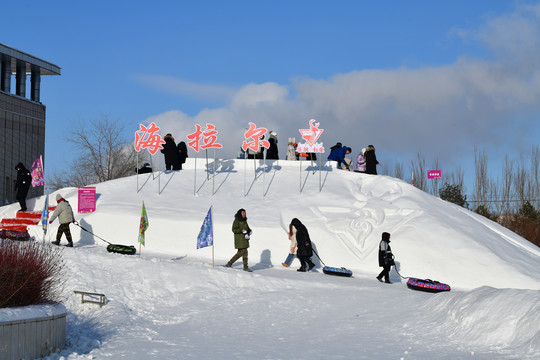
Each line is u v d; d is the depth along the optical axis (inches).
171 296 510.0
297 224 696.4
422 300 465.1
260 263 734.5
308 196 872.3
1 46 1621.6
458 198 1742.1
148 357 321.7
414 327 386.0
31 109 1731.1
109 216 797.9
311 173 986.7
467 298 386.6
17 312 312.0
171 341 366.3
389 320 412.8
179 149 1029.8
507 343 322.7
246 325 417.4
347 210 813.2
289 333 388.2
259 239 762.2
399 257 726.5
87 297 465.4
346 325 406.6
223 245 766.5
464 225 795.4
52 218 685.9
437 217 788.6
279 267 709.9
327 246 751.1
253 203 857.5
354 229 764.0
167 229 782.5
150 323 427.8
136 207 829.2
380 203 829.2
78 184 1726.1
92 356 325.4
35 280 347.3
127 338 374.6
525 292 354.6
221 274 557.9
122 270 532.4
